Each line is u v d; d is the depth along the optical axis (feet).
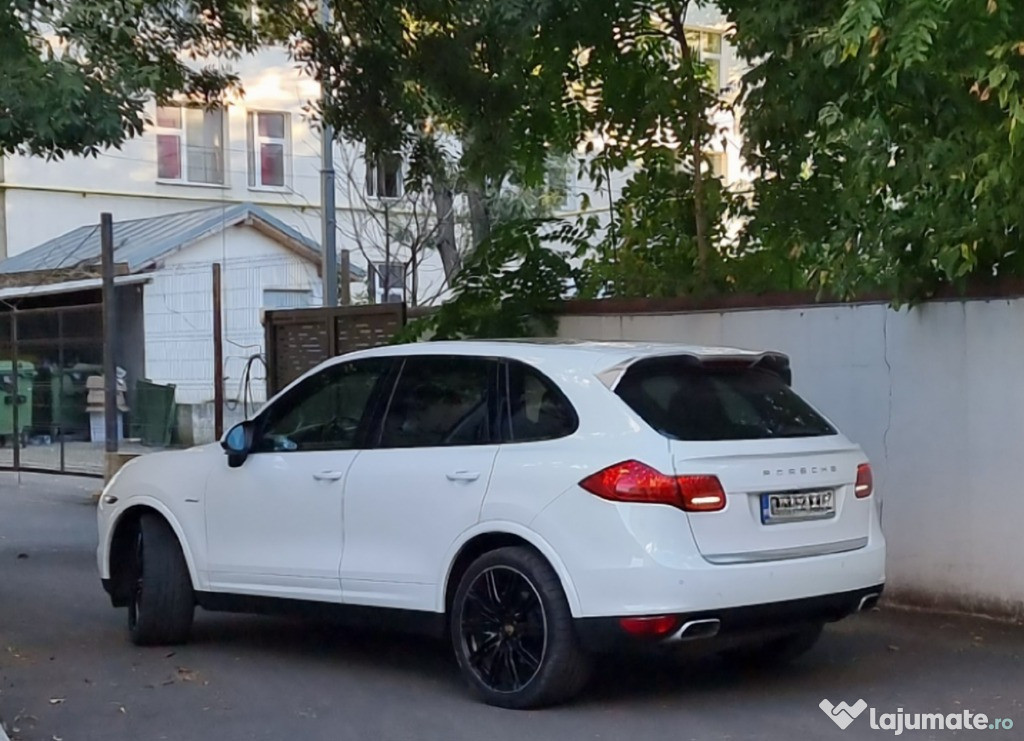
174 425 63.26
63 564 37.11
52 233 89.40
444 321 35.09
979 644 25.54
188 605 26.27
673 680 23.32
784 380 22.99
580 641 20.22
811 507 21.12
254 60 95.09
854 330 29.17
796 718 20.75
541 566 20.62
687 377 21.59
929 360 27.99
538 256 34.99
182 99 52.16
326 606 23.67
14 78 29.35
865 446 28.99
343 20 40.78
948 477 27.76
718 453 20.18
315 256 81.66
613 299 33.96
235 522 25.00
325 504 23.65
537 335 34.76
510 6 32.30
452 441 22.40
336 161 82.17
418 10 38.75
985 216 24.53
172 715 21.42
